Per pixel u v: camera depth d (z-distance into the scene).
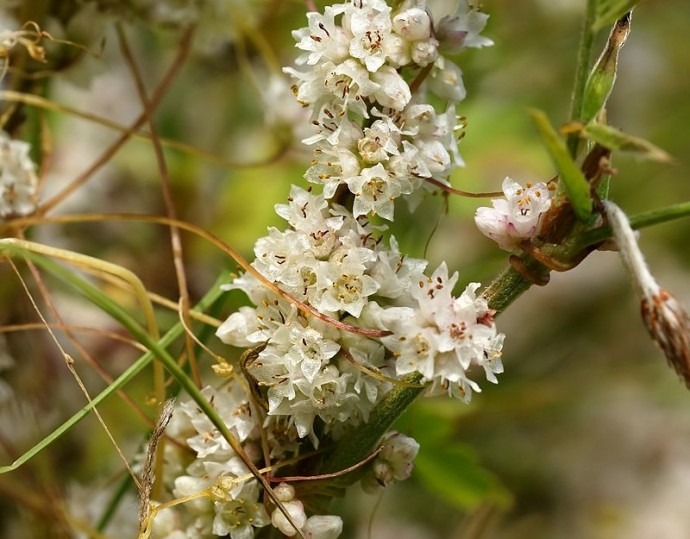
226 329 0.24
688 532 0.38
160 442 0.25
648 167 0.39
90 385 0.30
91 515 0.28
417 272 0.24
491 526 0.30
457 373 0.23
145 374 0.30
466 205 0.32
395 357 0.24
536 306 0.39
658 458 0.39
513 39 0.36
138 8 0.27
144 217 0.26
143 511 0.24
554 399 0.36
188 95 0.34
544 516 0.37
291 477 0.24
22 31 0.26
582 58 0.23
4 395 0.28
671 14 0.43
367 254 0.24
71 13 0.27
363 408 0.24
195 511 0.24
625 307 0.40
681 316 0.22
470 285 0.23
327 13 0.24
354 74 0.24
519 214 0.23
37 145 0.28
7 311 0.28
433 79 0.24
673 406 0.40
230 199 0.33
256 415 0.24
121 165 0.33
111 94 0.33
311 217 0.24
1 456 0.28
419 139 0.24
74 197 0.31
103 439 0.30
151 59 0.34
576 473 0.38
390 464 0.24
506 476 0.37
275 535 0.24
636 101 0.42
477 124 0.34
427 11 0.24
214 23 0.28
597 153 0.23
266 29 0.33
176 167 0.33
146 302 0.25
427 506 0.34
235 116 0.34
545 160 0.34
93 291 0.23
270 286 0.24
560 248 0.23
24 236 0.28
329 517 0.24
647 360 0.40
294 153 0.31
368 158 0.24
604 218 0.23
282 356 0.24
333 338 0.24
